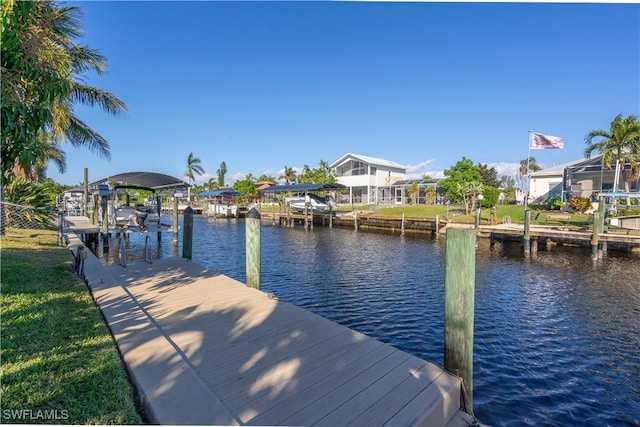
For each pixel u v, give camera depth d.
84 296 4.91
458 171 27.80
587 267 12.91
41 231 13.12
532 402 4.64
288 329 4.13
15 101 2.19
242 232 25.95
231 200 52.84
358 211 32.66
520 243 17.12
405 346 6.35
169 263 7.96
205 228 29.16
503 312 8.14
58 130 11.98
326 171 43.25
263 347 3.64
